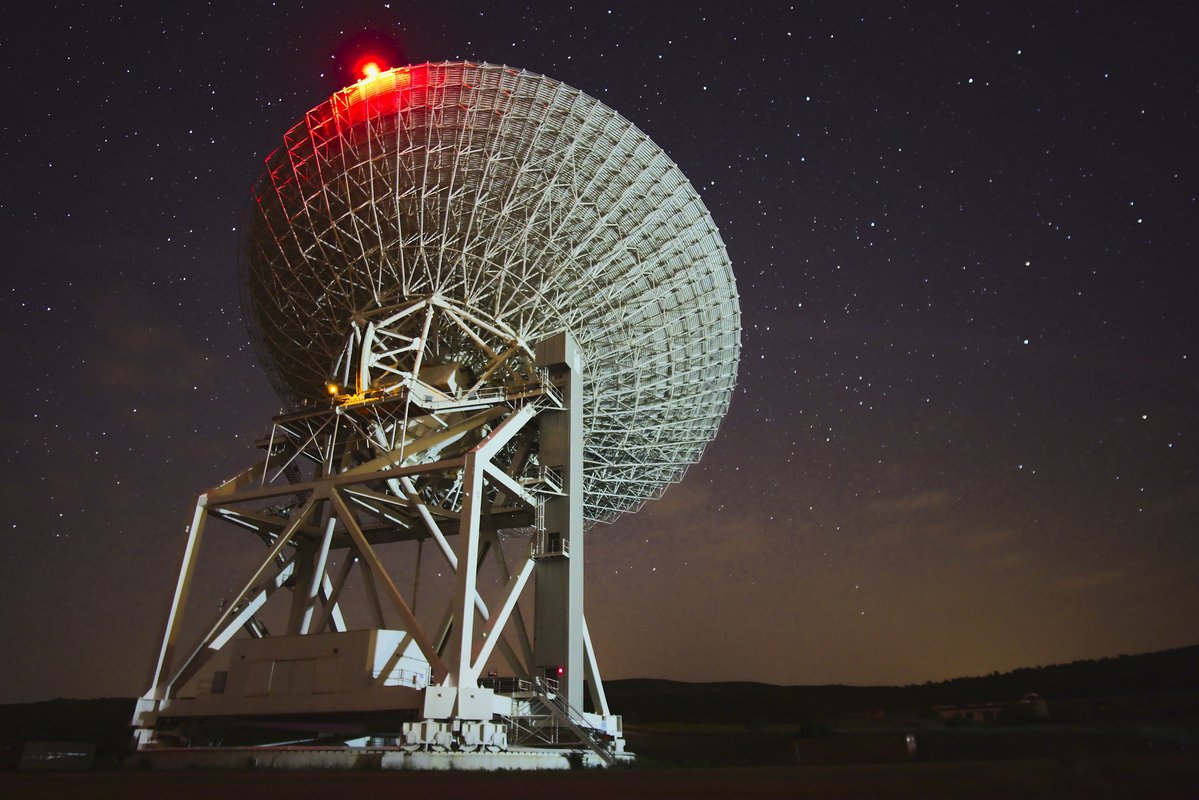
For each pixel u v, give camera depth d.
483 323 31.05
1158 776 11.70
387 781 14.84
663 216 33.38
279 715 24.53
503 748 23.67
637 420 35.25
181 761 22.80
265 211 32.19
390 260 30.34
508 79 31.02
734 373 37.22
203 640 26.52
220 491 28.97
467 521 24.86
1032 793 10.23
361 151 30.14
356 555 32.16
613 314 33.25
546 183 30.98
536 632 28.19
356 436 30.30
